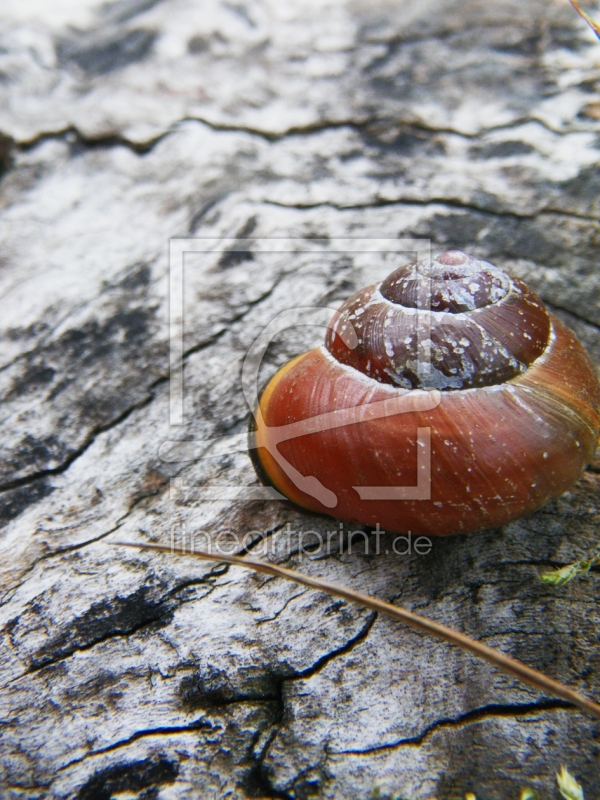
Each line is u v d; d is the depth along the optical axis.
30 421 0.07
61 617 0.06
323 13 0.11
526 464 0.05
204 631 0.06
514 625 0.05
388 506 0.05
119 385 0.07
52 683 0.05
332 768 0.05
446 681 0.05
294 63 0.10
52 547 0.06
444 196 0.08
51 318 0.08
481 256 0.08
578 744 0.05
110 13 0.11
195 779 0.05
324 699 0.05
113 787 0.05
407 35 0.10
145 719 0.05
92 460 0.07
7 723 0.05
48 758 0.05
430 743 0.05
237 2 0.11
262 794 0.05
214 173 0.09
